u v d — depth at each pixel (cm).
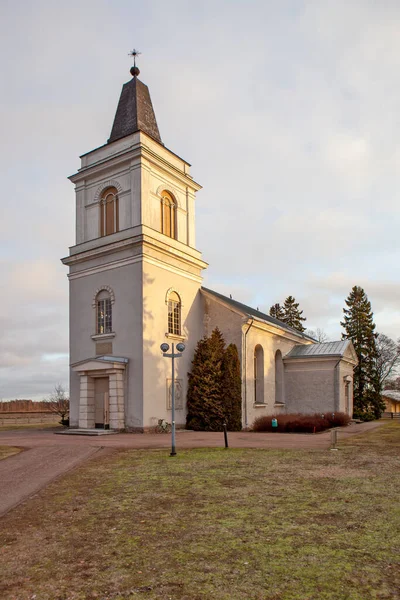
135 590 550
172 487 1074
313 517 824
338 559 634
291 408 3728
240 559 636
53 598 536
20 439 2241
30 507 923
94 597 536
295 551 662
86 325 2978
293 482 1117
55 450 1750
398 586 555
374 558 637
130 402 2678
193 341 3162
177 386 2938
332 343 3922
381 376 7581
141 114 3181
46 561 640
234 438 2273
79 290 3058
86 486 1108
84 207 3152
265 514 845
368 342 5806
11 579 586
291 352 3912
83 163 3212
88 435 2538
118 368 2672
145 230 2816
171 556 650
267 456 1548
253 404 3184
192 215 3347
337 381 3600
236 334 3167
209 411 2914
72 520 830
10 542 718
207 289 3331
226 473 1237
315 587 553
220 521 804
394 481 1125
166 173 3116
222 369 3031
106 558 647
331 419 3306
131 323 2755
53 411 5200
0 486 1119
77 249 3100
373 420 4947
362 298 6009
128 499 970
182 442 2042
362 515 835
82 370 2775
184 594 539
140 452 1688
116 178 3014
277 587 554
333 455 1571
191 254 3259
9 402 5834
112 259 2898
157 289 2861
